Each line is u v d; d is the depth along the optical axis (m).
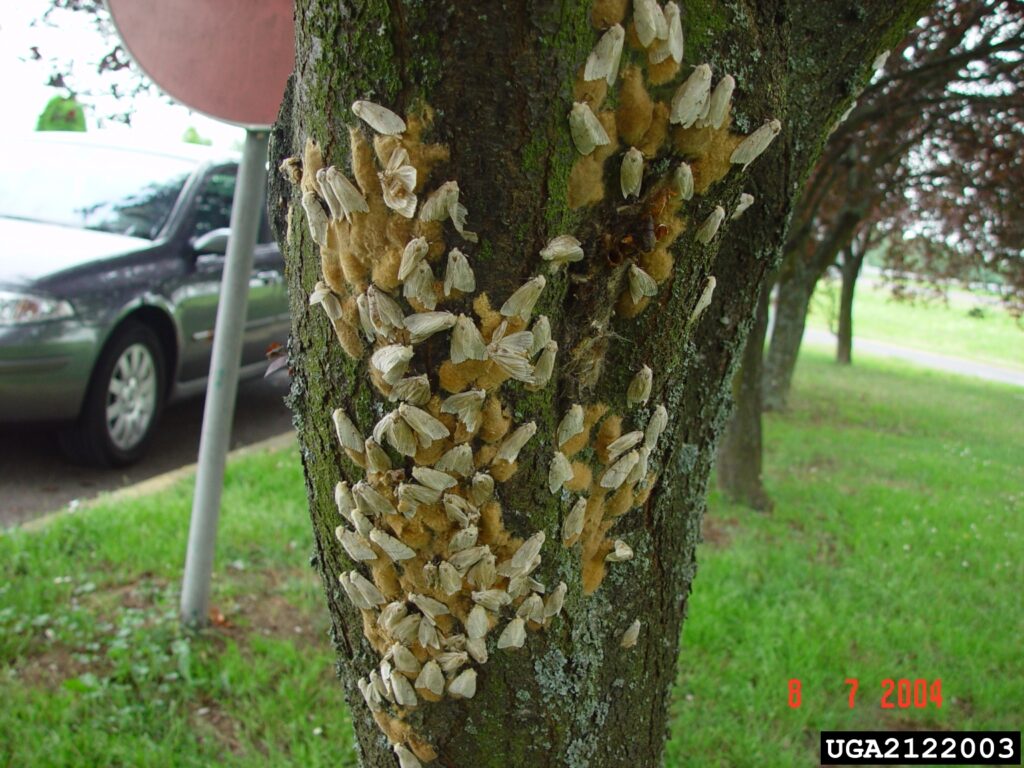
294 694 2.68
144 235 4.64
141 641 2.87
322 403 1.14
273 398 6.37
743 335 1.52
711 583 3.70
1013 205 6.45
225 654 2.85
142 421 4.60
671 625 1.48
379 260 0.99
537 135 0.94
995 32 4.80
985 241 8.62
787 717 2.85
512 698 1.23
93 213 4.61
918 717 2.95
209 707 2.65
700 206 1.06
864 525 4.80
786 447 6.89
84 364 4.04
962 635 3.50
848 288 13.15
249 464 4.67
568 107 0.93
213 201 5.07
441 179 0.95
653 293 1.09
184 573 3.19
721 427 1.55
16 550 3.35
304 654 2.91
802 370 12.30
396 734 1.28
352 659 1.33
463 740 1.25
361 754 1.43
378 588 1.19
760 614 3.46
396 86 0.93
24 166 4.77
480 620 1.15
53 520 3.70
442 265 0.99
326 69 0.97
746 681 3.01
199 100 2.15
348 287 1.04
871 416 9.04
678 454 1.38
